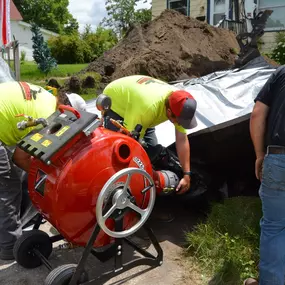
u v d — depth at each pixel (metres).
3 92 3.22
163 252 3.59
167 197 4.22
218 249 3.34
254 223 3.57
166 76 8.30
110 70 9.44
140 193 2.99
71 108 2.84
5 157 3.24
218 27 9.80
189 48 8.78
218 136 4.22
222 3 13.71
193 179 4.12
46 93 3.42
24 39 40.97
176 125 3.41
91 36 33.03
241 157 4.52
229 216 3.66
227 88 4.98
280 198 2.59
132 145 2.92
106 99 3.03
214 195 4.33
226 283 3.08
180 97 3.16
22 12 58.50
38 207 3.03
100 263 3.45
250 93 4.88
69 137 2.65
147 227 3.18
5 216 3.38
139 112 3.37
